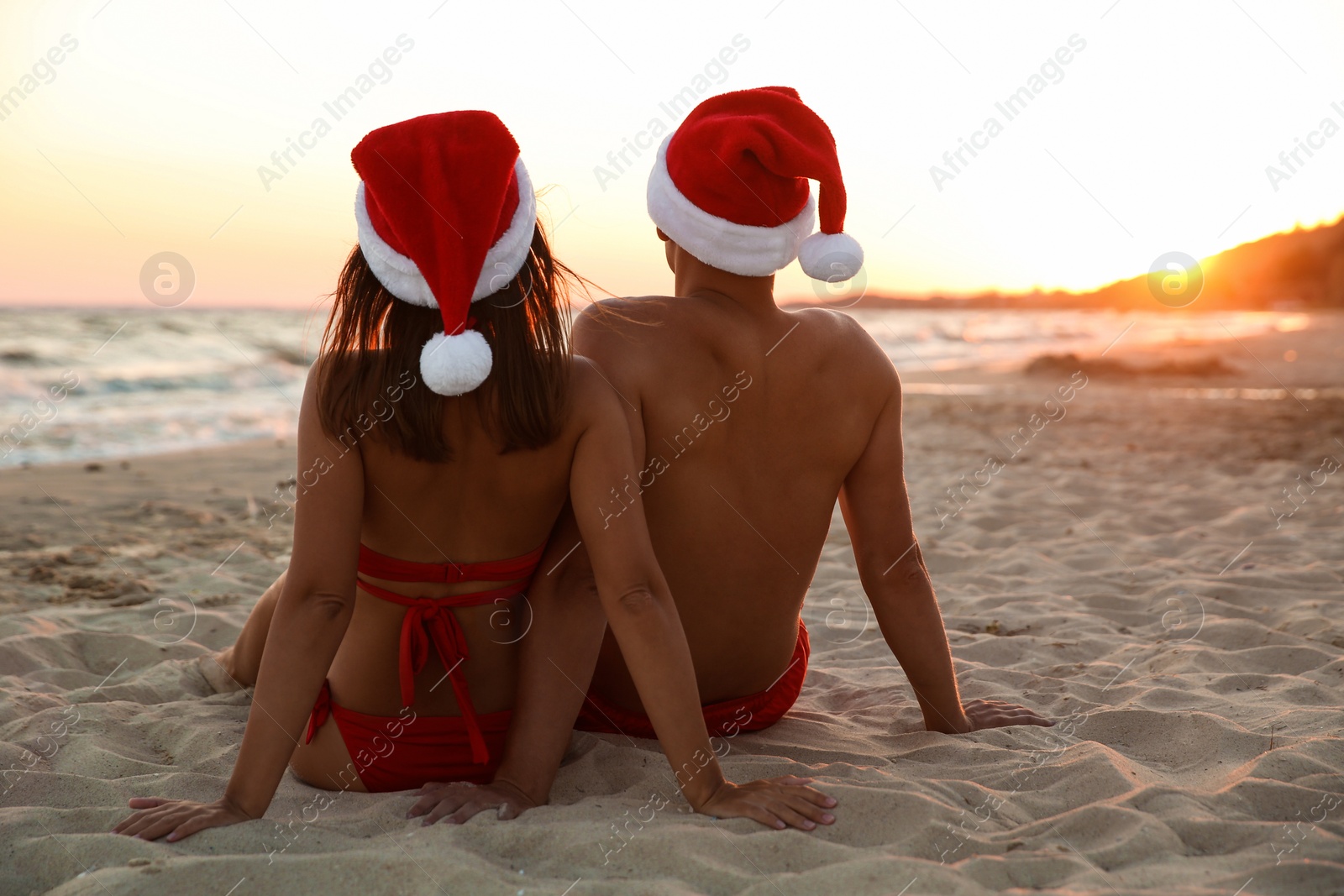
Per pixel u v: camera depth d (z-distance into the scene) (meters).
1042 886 1.41
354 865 1.41
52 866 1.46
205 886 1.37
